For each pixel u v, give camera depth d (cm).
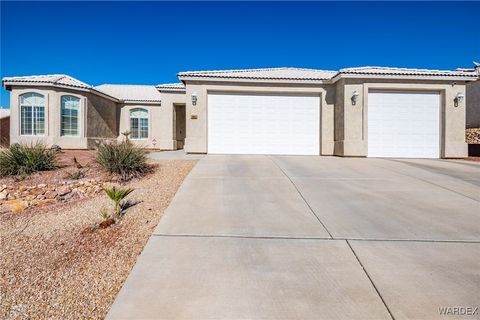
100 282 389
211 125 1559
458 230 515
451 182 870
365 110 1460
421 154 1490
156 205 672
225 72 1644
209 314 310
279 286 356
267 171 1008
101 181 899
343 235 495
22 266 445
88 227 566
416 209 627
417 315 306
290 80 1545
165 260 418
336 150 1536
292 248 450
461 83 1472
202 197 701
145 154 1054
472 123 2214
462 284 357
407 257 422
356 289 349
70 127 2089
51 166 1067
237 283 362
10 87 1984
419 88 1470
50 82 1983
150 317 307
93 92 2183
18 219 657
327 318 303
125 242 495
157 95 2711
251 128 1562
